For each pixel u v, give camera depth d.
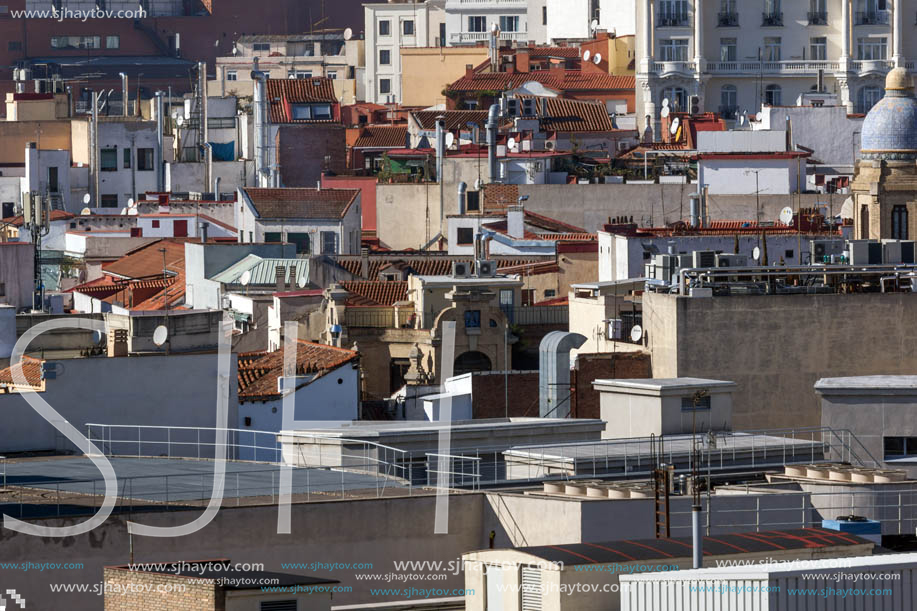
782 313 193.38
